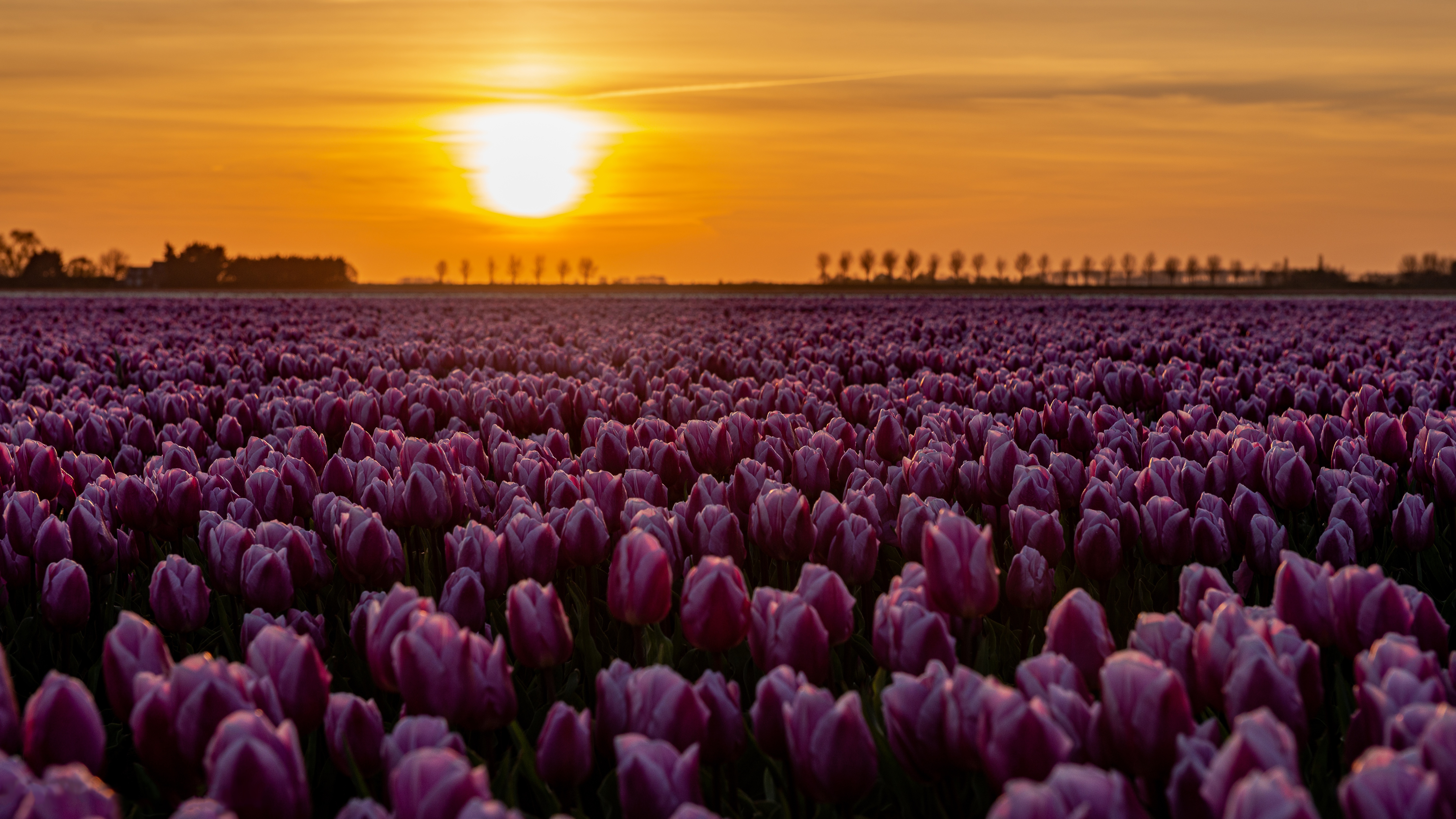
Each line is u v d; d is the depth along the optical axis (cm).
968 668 273
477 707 253
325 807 290
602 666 346
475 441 555
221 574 371
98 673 361
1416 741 205
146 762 229
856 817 277
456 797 187
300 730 258
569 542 364
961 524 288
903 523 386
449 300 5544
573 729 244
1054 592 390
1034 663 244
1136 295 8000
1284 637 250
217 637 404
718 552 380
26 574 402
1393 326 2345
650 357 1437
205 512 432
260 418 791
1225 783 189
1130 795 185
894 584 319
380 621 265
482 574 350
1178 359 1212
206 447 716
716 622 279
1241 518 400
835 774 219
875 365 1117
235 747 196
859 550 363
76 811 179
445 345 1823
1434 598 441
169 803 274
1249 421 699
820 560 378
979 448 581
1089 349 1600
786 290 11194
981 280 15825
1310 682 245
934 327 2200
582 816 259
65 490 515
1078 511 476
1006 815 175
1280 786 165
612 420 642
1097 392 995
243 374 1215
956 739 226
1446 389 830
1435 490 470
